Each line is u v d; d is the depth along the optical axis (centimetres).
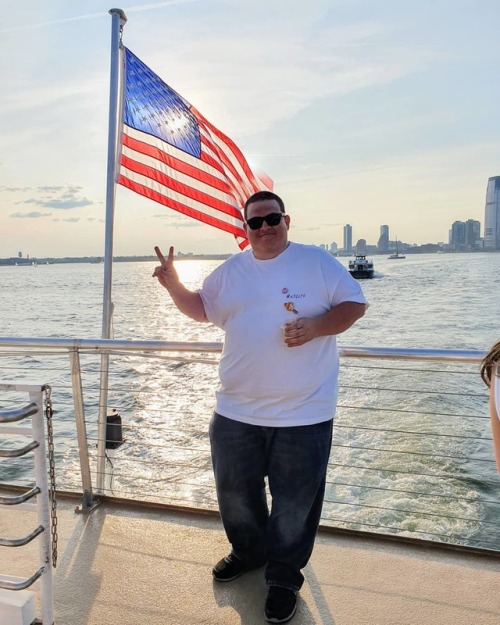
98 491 381
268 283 261
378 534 326
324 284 259
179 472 791
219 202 512
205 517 352
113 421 438
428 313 3638
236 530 284
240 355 264
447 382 1423
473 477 799
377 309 3981
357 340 2542
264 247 261
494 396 175
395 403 1222
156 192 465
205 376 1471
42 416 216
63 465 804
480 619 258
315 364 260
